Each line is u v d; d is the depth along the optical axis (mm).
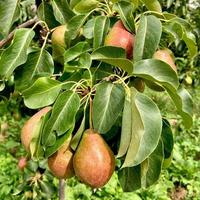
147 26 670
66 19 797
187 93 733
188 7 2131
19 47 727
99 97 628
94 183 640
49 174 1303
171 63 724
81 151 638
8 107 1112
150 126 610
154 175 678
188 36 764
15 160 2396
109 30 718
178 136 2840
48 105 715
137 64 640
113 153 664
